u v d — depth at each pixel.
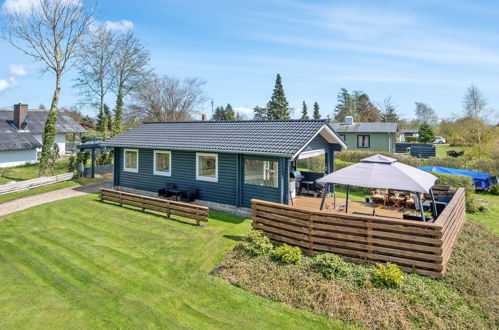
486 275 7.54
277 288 7.13
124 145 17.03
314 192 16.50
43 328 5.85
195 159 14.86
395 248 7.61
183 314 6.32
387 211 13.26
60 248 9.67
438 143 61.22
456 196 11.12
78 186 20.45
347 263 7.83
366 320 6.00
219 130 15.91
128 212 13.66
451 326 5.77
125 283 7.53
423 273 7.29
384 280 6.86
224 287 7.32
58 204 15.25
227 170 13.77
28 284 7.51
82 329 5.83
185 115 43.22
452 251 8.94
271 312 6.39
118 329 5.84
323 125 13.58
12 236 10.86
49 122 22.36
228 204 13.87
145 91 39.97
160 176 16.38
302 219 8.79
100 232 11.09
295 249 8.27
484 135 33.25
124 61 34.56
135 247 9.66
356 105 73.81
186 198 14.75
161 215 13.10
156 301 6.77
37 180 19.36
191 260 8.67
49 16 21.69
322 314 6.28
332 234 8.24
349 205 14.42
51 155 24.91
